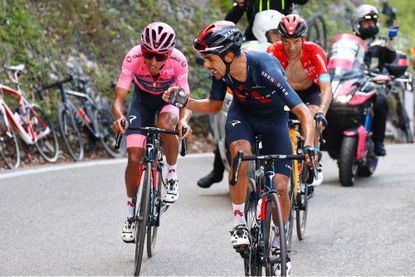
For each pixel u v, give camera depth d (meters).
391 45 18.22
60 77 21.94
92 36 24.05
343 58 16.92
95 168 17.95
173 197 10.94
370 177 17.83
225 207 13.79
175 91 8.88
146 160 9.97
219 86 8.98
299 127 11.83
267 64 8.55
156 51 9.84
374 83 17.06
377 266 9.98
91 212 12.94
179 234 11.73
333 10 35.47
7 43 20.89
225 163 14.42
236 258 10.36
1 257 10.07
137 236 9.62
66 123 20.66
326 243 11.30
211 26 8.27
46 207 13.21
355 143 16.14
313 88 11.82
